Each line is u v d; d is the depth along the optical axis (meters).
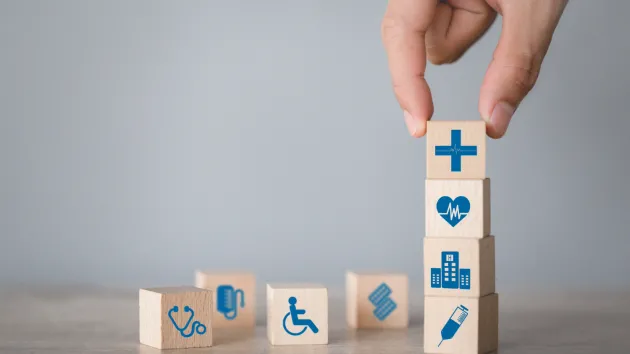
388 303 2.08
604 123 3.32
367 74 3.39
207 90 3.42
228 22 3.41
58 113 3.42
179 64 3.42
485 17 2.04
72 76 3.43
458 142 1.62
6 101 3.42
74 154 3.43
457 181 1.62
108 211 3.44
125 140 3.43
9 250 3.43
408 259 3.42
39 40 3.42
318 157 3.41
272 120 3.42
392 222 3.41
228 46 3.41
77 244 3.44
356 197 3.42
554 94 3.33
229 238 3.45
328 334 1.97
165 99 3.42
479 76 3.32
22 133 3.43
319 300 1.84
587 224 3.34
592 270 3.35
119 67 3.42
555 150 3.34
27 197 3.43
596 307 2.38
